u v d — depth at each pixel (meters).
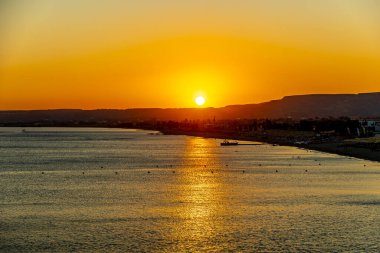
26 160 184.88
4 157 199.50
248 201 93.12
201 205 89.50
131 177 130.88
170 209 86.12
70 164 167.75
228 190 106.81
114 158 192.38
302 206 87.69
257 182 119.44
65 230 71.94
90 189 108.88
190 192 104.25
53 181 123.19
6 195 101.12
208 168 152.75
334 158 183.62
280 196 98.31
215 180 123.94
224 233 70.50
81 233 70.38
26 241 66.75
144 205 89.69
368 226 73.31
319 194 100.19
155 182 120.56
